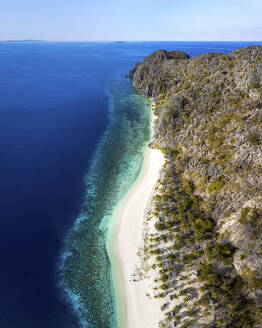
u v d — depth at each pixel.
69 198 60.03
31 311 36.78
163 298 35.88
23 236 49.25
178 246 42.22
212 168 51.09
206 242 42.28
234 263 37.72
